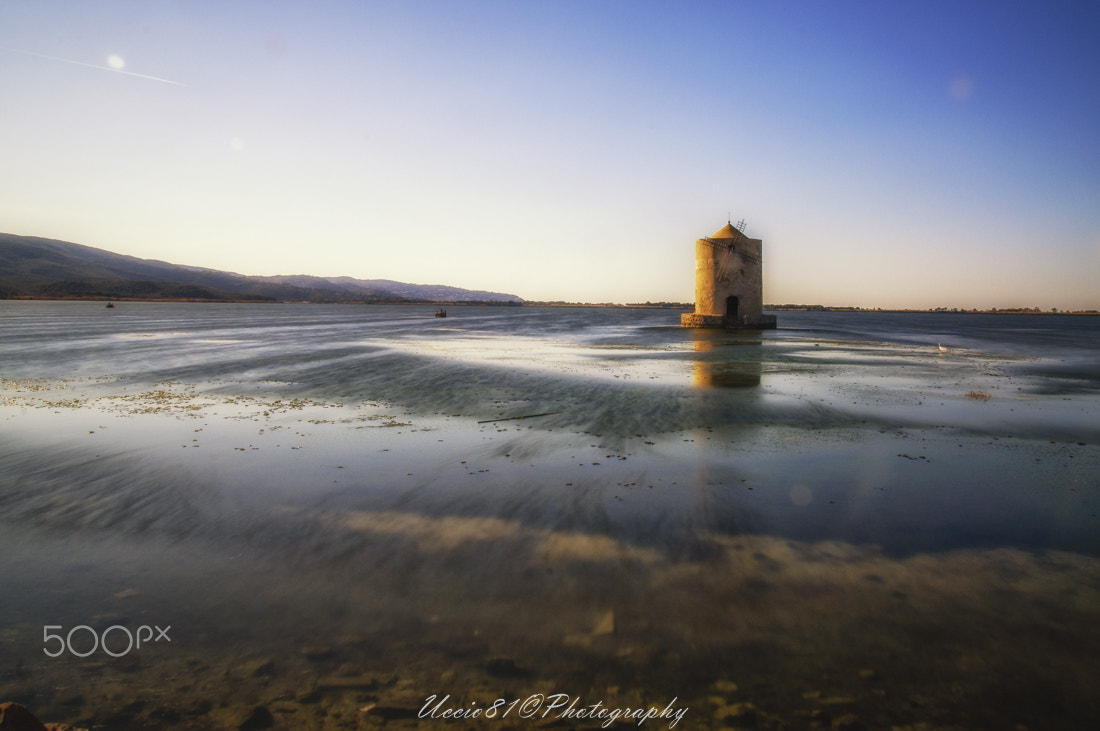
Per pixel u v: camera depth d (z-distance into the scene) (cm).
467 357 2502
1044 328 8250
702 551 564
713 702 357
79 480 788
